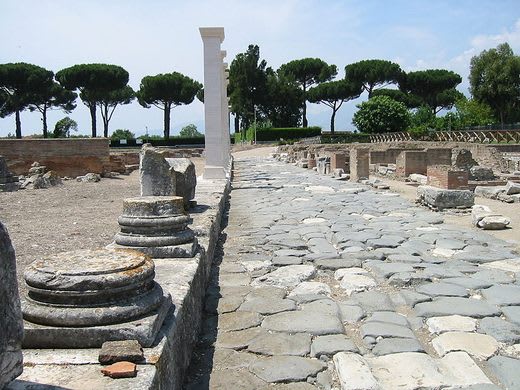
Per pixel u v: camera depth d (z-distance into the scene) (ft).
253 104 228.43
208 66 52.03
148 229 16.15
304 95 235.61
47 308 9.18
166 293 11.15
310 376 11.81
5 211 40.40
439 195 37.47
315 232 28.99
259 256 23.44
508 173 64.59
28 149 76.02
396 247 24.80
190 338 12.73
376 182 57.88
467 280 18.90
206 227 21.86
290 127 229.45
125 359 8.41
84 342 9.00
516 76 165.78
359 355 12.52
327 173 78.07
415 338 13.69
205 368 12.25
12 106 173.17
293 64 240.32
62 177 76.28
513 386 11.16
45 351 8.86
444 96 207.62
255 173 80.94
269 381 11.58
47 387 7.55
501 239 26.89
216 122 52.26
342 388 11.09
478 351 12.78
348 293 17.94
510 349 13.00
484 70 171.12
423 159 64.64
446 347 12.98
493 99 169.58
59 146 77.30
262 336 14.01
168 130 210.18
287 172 82.58
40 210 41.06
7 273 6.73
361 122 185.57
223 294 17.81
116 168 88.28
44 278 9.29
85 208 42.39
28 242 26.07
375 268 20.71
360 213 36.60
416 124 181.06
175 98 204.85
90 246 24.99
